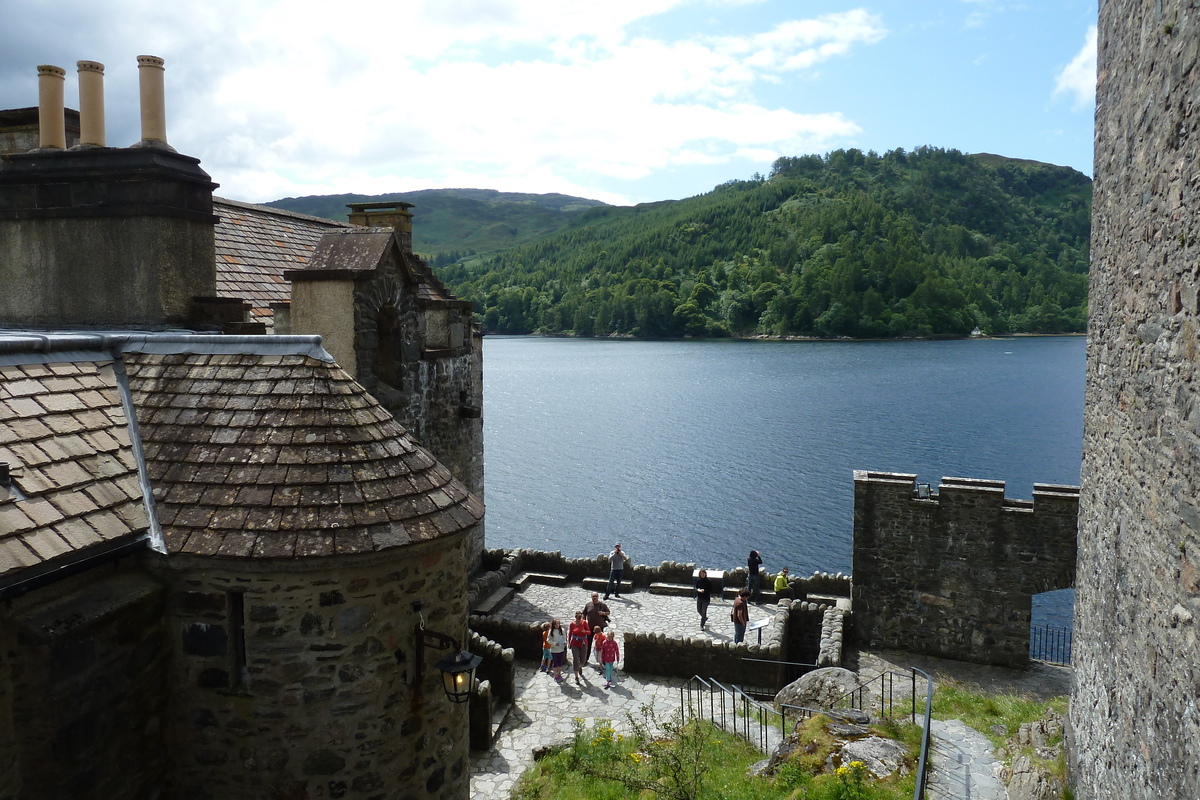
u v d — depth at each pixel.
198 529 7.09
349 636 7.27
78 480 6.84
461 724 8.52
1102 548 8.92
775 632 20.11
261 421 7.76
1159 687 6.28
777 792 11.06
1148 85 6.88
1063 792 10.11
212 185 12.27
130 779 6.94
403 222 22.08
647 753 12.98
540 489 55.88
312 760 7.26
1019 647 21.44
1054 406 87.75
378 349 13.74
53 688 6.16
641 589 24.45
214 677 7.23
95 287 11.63
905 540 22.09
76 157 11.53
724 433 75.06
